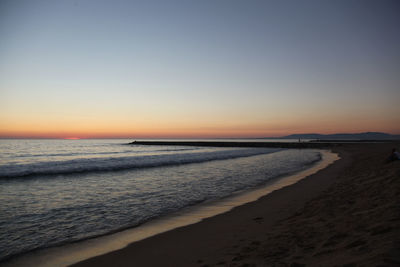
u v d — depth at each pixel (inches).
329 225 200.5
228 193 432.5
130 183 532.7
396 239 132.3
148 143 3801.7
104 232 248.2
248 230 230.4
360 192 309.7
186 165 890.7
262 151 1918.1
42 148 2308.1
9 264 181.5
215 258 170.7
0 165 799.1
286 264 139.9
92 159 1050.1
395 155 522.0
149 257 183.9
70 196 411.8
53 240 227.9
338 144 2456.9
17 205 354.6
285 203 331.0
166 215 305.6
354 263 117.1
